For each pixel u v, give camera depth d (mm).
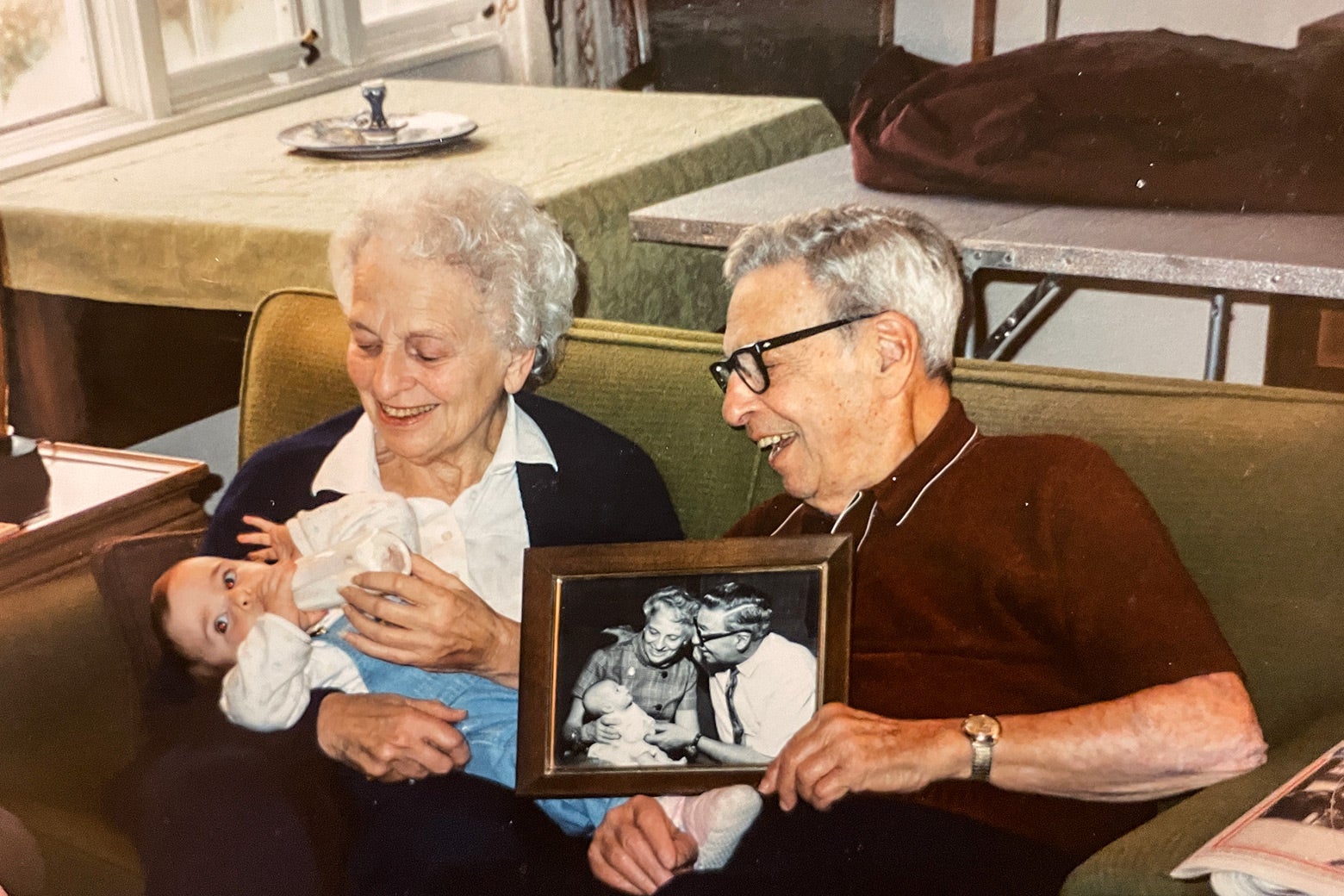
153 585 1382
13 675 1377
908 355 1184
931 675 1195
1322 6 1898
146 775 1312
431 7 2783
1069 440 1170
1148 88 1564
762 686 1193
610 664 1221
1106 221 1517
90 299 1871
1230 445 1161
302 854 1277
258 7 2521
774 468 1267
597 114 2209
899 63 1991
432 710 1280
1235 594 1138
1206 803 1002
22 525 1433
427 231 1279
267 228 1665
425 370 1298
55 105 2227
